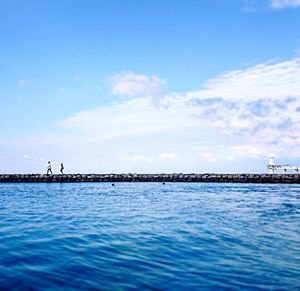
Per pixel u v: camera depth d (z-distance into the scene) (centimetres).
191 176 5734
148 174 5816
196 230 1195
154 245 956
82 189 3853
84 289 599
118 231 1156
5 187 4262
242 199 2512
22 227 1207
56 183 5416
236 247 949
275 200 2431
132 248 916
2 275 660
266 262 804
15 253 830
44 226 1235
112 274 690
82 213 1642
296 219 1476
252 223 1361
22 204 2083
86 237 1045
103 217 1502
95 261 781
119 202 2245
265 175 5453
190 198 2591
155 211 1733
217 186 4600
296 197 2711
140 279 664
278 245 978
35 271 693
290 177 5300
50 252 850
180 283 648
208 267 758
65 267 727
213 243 995
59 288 601
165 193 3178
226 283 655
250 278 688
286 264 790
